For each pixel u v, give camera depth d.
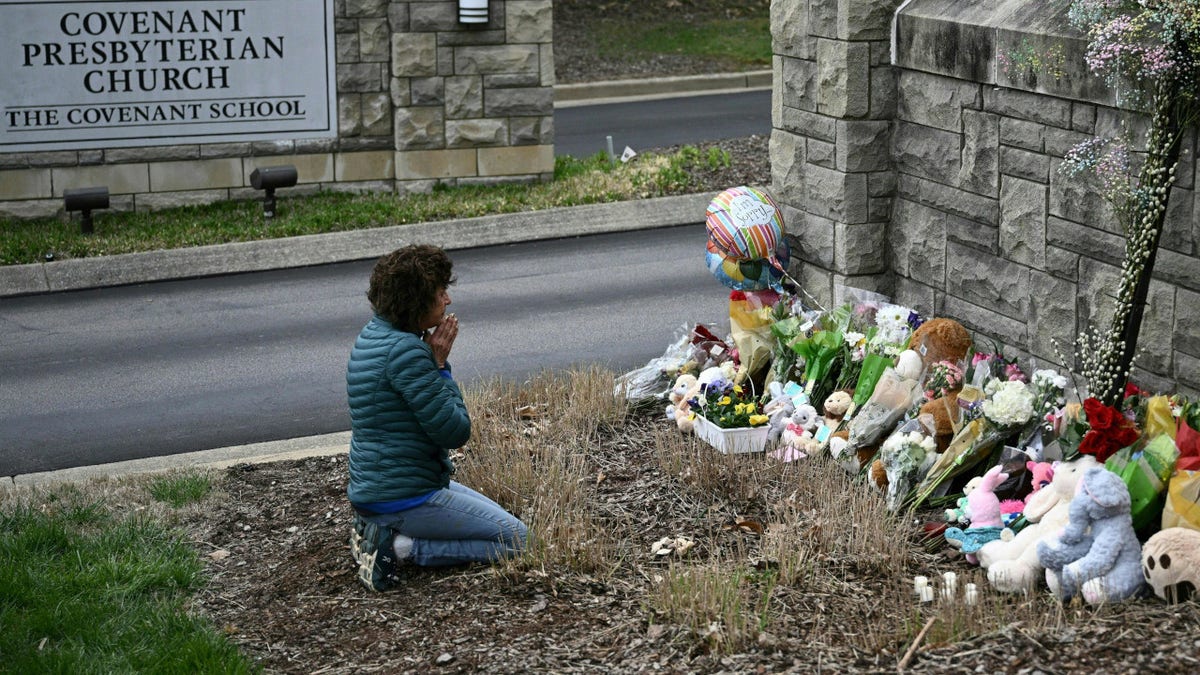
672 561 5.35
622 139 16.61
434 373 5.20
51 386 8.80
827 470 6.07
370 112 13.62
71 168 12.99
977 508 5.32
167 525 6.15
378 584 5.31
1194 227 5.48
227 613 5.23
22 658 4.70
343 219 12.54
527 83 13.73
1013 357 6.58
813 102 7.50
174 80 13.05
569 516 5.69
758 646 4.49
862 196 7.31
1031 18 6.11
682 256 11.68
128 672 4.61
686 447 6.73
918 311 7.26
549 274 11.26
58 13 12.62
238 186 13.47
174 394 8.57
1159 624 4.38
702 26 23.98
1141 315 5.42
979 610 4.52
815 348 6.81
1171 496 4.72
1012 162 6.38
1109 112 5.76
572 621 4.87
